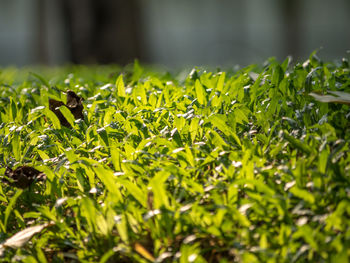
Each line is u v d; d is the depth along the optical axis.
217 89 1.66
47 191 1.41
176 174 1.34
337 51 16.47
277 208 1.29
